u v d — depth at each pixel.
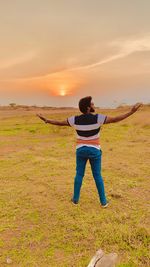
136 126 17.98
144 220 4.92
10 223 4.95
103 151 10.58
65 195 6.13
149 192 6.29
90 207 5.51
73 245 4.25
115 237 4.36
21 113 33.28
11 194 6.25
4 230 4.71
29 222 4.98
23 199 5.97
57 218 5.08
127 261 3.80
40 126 19.64
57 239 4.42
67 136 15.01
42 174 7.72
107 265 3.56
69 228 4.72
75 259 3.91
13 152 10.98
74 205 5.60
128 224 4.77
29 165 8.73
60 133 16.16
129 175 7.54
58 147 11.70
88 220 4.95
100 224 4.82
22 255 4.03
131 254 3.96
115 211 5.30
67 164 8.73
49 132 16.72
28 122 22.67
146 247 4.11
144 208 5.42
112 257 3.67
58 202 5.79
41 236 4.51
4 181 7.20
